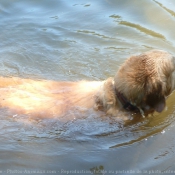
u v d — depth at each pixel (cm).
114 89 398
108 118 402
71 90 420
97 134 402
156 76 379
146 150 388
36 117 408
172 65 385
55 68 483
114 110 400
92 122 404
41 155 388
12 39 524
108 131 403
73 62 489
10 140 400
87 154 388
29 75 472
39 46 513
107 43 514
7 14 568
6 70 479
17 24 548
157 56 382
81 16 561
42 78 467
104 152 388
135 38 518
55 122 407
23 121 409
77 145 396
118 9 570
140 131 404
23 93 418
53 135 404
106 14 562
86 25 545
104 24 545
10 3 586
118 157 384
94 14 563
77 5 584
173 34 520
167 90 391
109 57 493
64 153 389
